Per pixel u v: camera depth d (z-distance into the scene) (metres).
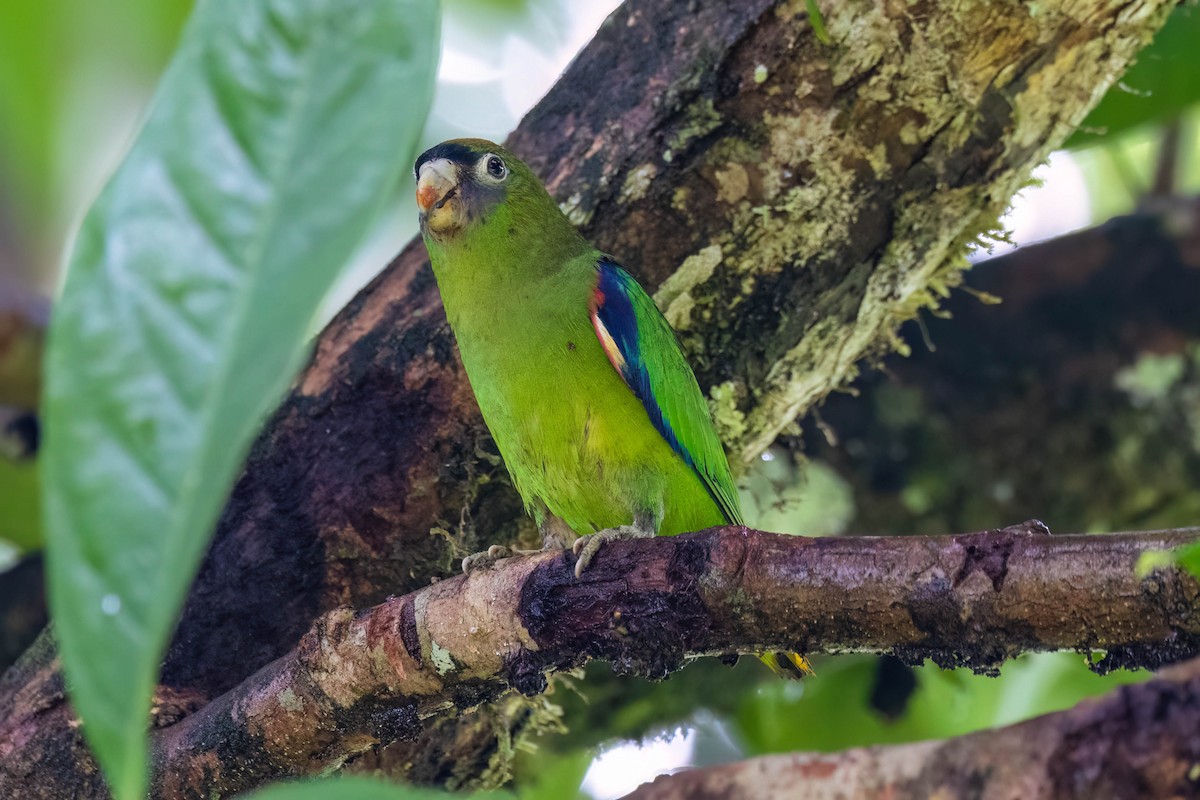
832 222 6.80
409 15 2.43
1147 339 9.54
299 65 2.43
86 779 6.17
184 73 2.45
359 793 2.58
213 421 2.21
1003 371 9.58
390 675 5.53
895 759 3.60
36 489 10.27
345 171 2.34
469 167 7.30
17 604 9.32
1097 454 9.52
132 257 2.35
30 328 9.91
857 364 9.41
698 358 7.18
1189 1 7.82
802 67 6.44
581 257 7.15
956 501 9.55
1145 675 9.91
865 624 4.66
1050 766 3.38
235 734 5.77
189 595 6.59
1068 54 6.56
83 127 8.03
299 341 2.17
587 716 9.03
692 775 3.77
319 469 6.68
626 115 6.78
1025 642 4.43
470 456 6.91
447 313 6.96
